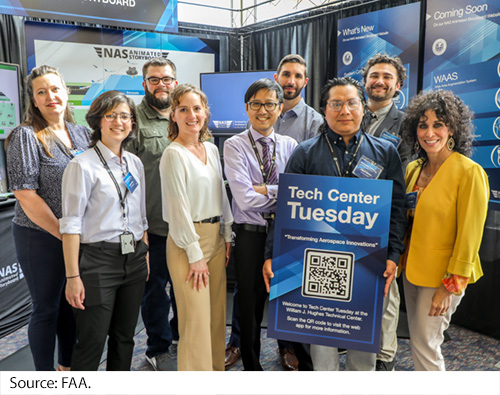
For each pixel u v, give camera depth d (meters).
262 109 1.97
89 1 4.00
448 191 1.73
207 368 1.98
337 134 1.79
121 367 1.94
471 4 3.02
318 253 1.73
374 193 1.69
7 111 3.91
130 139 1.91
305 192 1.74
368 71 2.66
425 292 1.80
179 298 1.98
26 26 4.48
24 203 1.91
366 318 1.71
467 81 3.08
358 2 4.18
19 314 3.17
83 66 4.79
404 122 1.88
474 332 3.04
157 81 2.45
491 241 2.96
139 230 1.94
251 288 2.04
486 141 3.00
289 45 5.00
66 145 2.08
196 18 5.69
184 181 1.90
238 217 2.06
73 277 1.74
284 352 2.52
